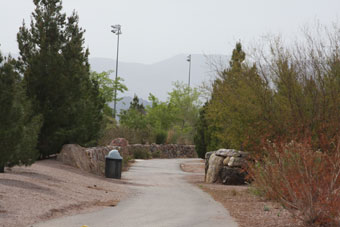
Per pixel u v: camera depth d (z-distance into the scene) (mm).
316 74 19969
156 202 14633
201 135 44906
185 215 11812
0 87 14359
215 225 10266
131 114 64688
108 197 14891
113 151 24562
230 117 22797
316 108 19125
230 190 19297
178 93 81250
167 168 37938
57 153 24797
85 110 25172
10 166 16109
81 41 27344
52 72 23000
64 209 11227
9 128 14547
